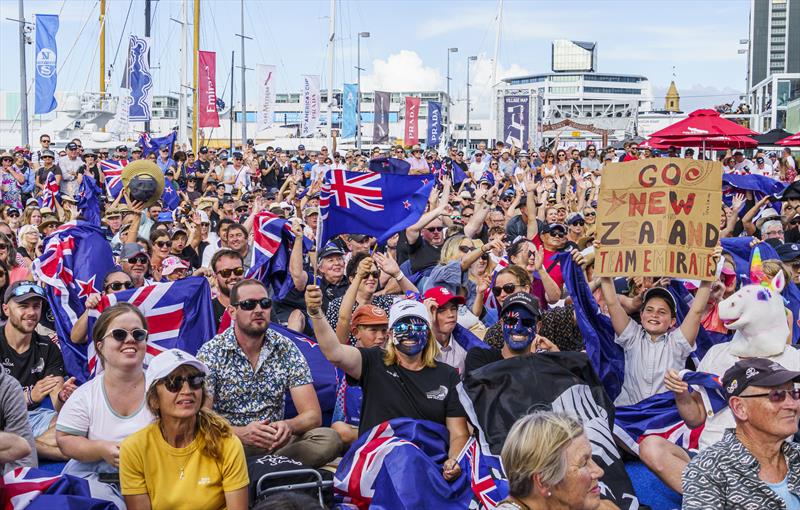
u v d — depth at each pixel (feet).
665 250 25.30
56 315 30.73
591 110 323.78
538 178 81.61
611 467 21.25
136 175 40.04
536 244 39.99
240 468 18.94
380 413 22.72
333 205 27.78
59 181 69.15
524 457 14.84
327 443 24.02
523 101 128.88
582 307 26.23
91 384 22.16
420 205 27.91
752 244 36.11
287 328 28.60
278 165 94.43
